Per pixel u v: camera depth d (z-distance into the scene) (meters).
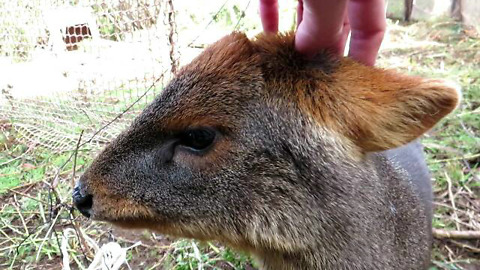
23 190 0.48
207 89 0.23
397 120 0.22
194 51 0.66
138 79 0.56
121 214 0.24
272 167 0.23
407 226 0.28
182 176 0.23
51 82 0.60
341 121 0.22
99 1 0.57
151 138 0.23
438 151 0.51
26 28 0.60
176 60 0.51
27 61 0.61
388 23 1.04
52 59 0.59
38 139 0.57
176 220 0.23
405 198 0.29
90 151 0.52
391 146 0.22
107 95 0.57
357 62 0.23
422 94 0.21
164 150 0.23
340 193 0.23
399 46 0.87
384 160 0.28
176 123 0.23
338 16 0.20
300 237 0.23
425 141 0.52
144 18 0.54
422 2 1.06
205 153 0.23
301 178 0.23
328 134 0.22
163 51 0.54
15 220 0.44
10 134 0.60
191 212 0.23
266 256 0.25
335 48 0.23
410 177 0.32
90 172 0.24
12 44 0.61
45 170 0.51
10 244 0.41
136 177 0.23
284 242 0.23
